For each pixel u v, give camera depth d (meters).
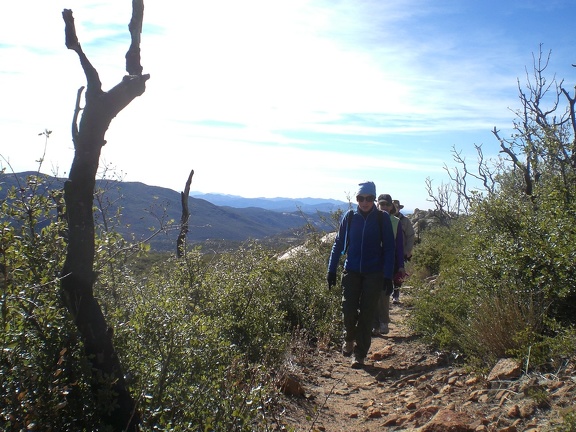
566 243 5.88
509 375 5.09
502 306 5.90
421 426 4.52
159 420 3.42
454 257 11.07
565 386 4.45
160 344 3.79
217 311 6.07
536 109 9.12
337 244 7.15
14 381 2.85
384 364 6.90
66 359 3.15
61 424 3.04
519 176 10.59
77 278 3.21
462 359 6.29
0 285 3.10
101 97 3.26
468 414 4.57
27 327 3.18
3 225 3.03
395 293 11.36
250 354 5.98
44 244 3.45
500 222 7.34
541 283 5.93
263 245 9.11
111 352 3.31
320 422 4.90
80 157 3.23
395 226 7.14
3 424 2.67
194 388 3.71
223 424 3.51
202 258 6.69
